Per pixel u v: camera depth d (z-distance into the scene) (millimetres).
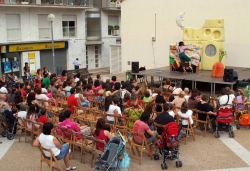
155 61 24031
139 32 24516
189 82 17844
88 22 31125
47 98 11547
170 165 7797
